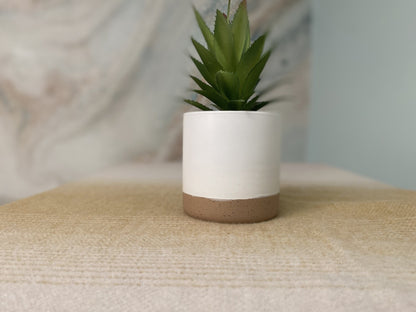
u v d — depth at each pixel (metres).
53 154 1.61
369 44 1.61
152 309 0.29
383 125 1.55
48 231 0.48
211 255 0.40
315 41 1.98
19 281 0.33
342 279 0.34
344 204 0.65
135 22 1.59
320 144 1.97
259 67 0.52
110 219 0.55
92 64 1.59
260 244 0.44
